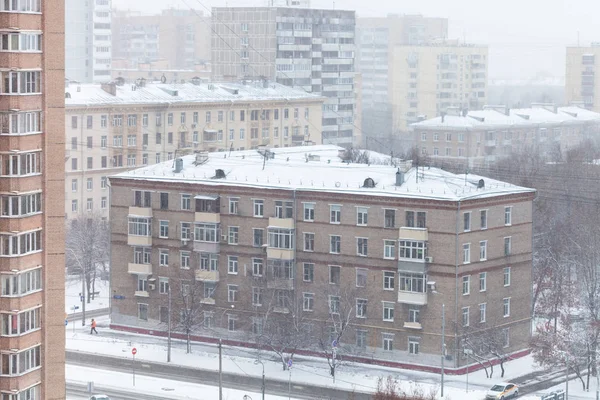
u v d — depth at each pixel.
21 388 92.75
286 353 177.38
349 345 174.25
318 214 176.50
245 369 168.50
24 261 92.06
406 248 169.38
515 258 176.25
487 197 170.62
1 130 90.50
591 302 173.50
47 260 94.19
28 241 92.38
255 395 154.12
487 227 171.50
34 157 92.25
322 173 182.00
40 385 94.69
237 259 183.12
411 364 169.62
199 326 185.25
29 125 91.50
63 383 95.94
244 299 182.38
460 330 167.00
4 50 89.69
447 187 171.12
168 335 173.62
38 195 92.94
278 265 179.00
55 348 95.31
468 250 168.50
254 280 180.88
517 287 176.88
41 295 94.00
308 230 177.38
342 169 182.12
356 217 173.50
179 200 186.88
